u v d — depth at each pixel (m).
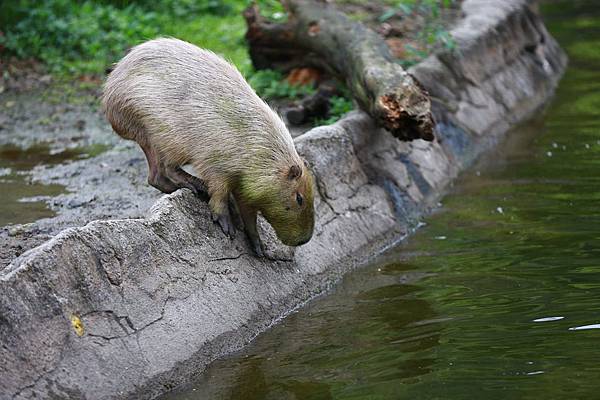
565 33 19.48
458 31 14.52
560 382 6.06
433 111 12.12
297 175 7.45
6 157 11.46
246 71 13.95
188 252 7.30
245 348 7.23
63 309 6.14
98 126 12.63
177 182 7.63
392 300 7.97
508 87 14.41
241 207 7.72
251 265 7.86
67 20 16.45
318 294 8.37
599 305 7.33
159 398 6.38
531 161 11.88
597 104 14.51
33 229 8.80
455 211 10.26
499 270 8.37
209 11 17.95
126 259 6.72
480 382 6.15
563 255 8.57
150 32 16.09
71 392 5.89
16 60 15.33
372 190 9.91
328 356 6.93
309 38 12.33
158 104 7.41
